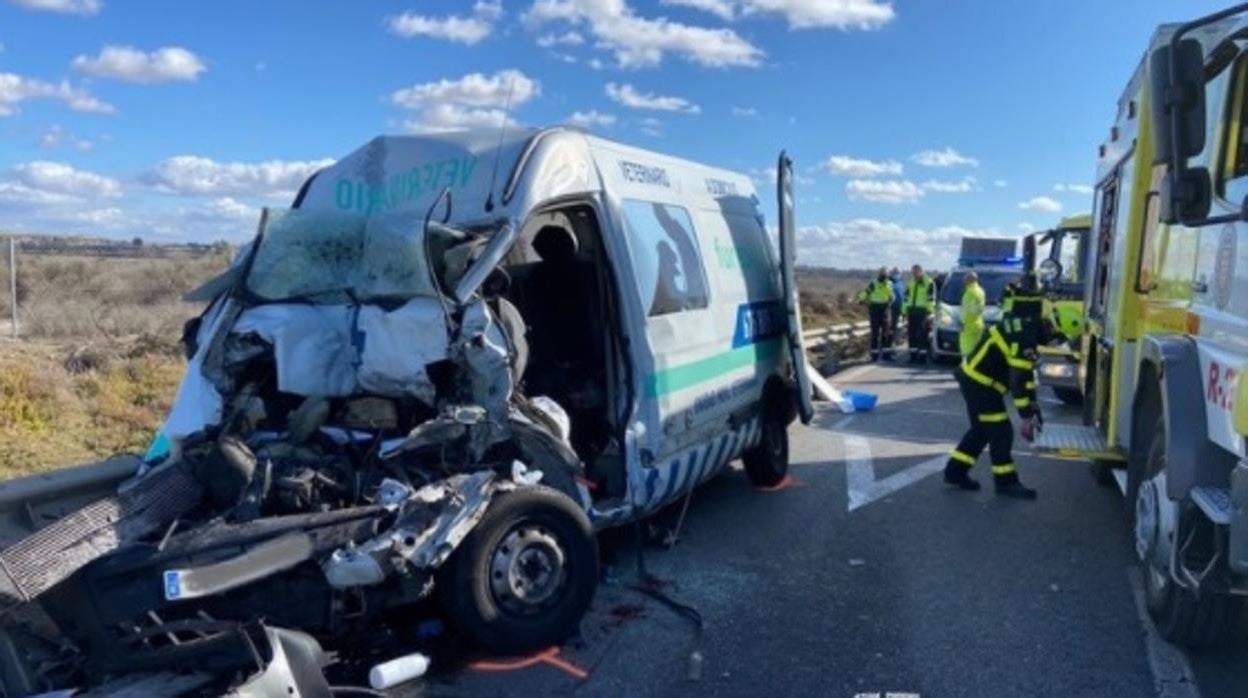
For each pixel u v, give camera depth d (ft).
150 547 12.73
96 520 12.92
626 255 19.39
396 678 14.25
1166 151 13.38
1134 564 20.54
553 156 18.29
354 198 19.84
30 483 14.05
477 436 15.99
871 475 29.12
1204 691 14.40
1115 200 24.80
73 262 108.58
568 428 18.30
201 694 12.35
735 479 28.55
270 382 16.85
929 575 19.88
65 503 14.60
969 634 16.70
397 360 16.34
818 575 19.90
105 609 12.44
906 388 51.21
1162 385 15.02
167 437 15.90
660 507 20.77
